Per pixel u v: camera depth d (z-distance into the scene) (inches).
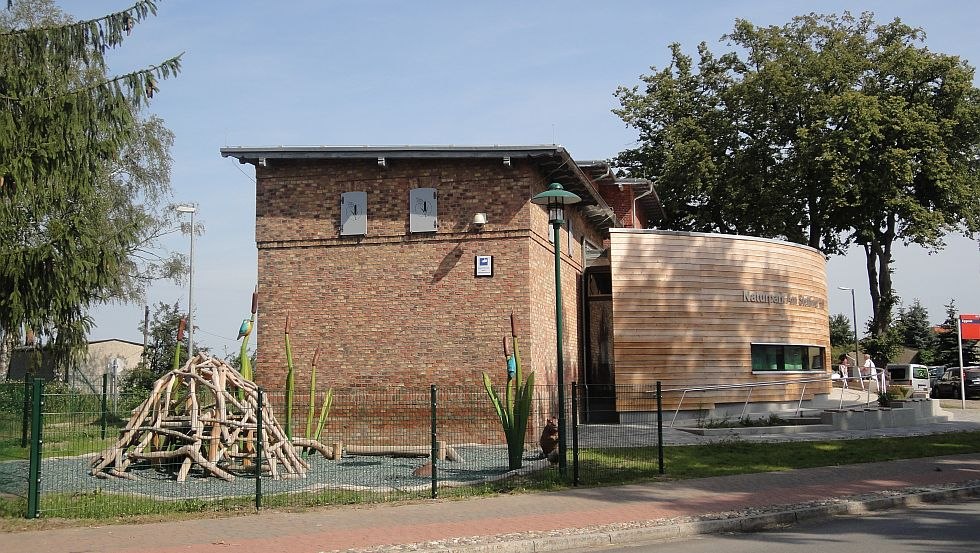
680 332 1018.1
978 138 1578.5
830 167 1480.1
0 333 903.7
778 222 1587.1
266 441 632.4
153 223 1556.3
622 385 901.8
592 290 1149.7
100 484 572.7
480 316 835.4
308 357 860.0
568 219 1028.5
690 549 395.2
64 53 645.9
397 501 511.2
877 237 1715.1
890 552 368.5
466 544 394.0
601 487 570.3
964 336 1320.1
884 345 1763.0
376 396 840.9
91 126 658.2
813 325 1152.8
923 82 1611.7
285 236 872.3
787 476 617.6
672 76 1822.1
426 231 850.8
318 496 518.3
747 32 1713.8
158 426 629.0
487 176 847.1
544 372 880.3
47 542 401.7
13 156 639.8
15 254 750.5
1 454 603.8
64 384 1349.7
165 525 442.6
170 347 1892.2
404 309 849.5
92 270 816.9
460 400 828.0
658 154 1737.2
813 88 1604.3
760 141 1632.6
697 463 673.0
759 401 1065.5
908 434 885.8
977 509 501.0
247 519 457.4
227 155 855.1
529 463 673.0
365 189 866.1
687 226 1760.6
